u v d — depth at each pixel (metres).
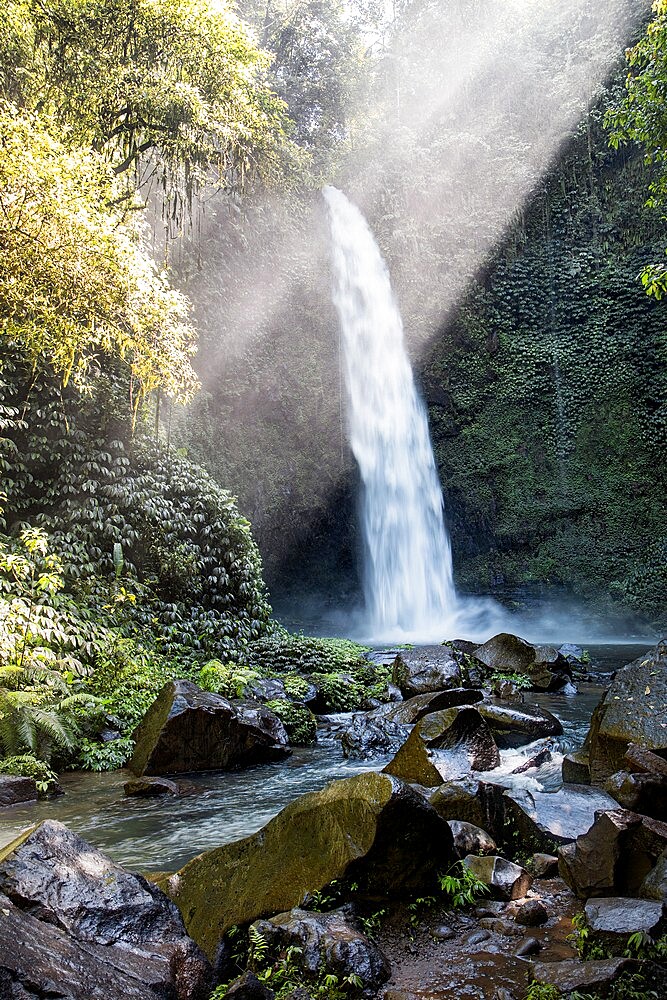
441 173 27.41
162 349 10.42
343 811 3.34
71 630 8.56
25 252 8.21
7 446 10.52
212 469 20.80
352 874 3.24
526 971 2.84
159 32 11.73
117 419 12.12
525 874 3.65
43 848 2.62
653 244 25.34
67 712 7.29
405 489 25.52
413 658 10.49
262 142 15.49
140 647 9.38
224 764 7.00
